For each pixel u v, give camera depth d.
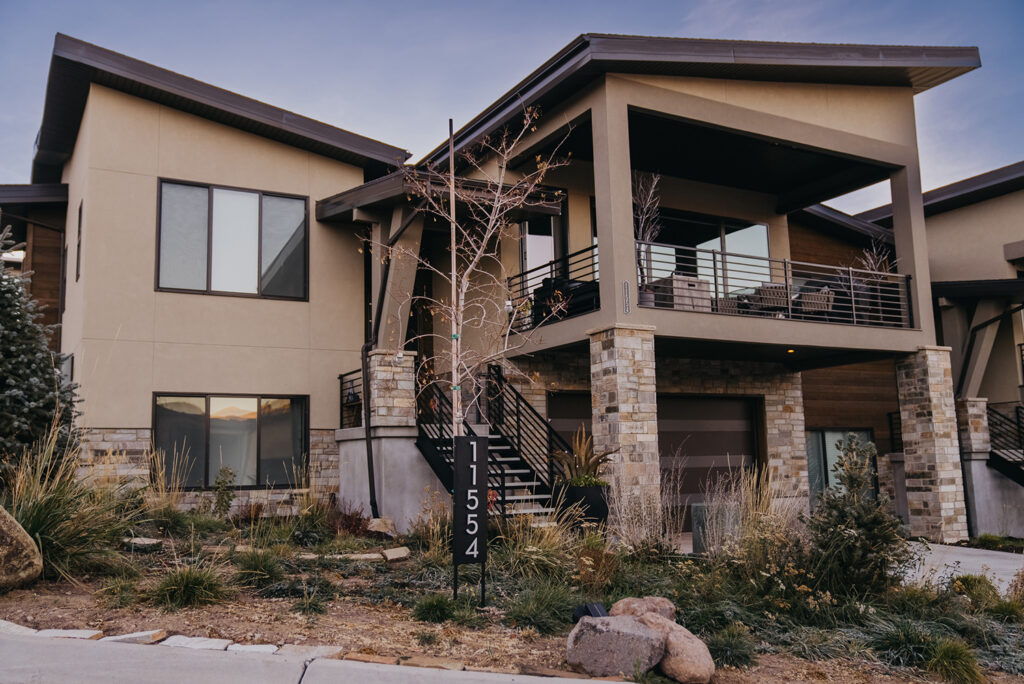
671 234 16.44
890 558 7.86
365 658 5.32
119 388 12.16
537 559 8.62
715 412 16.27
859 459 8.18
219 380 12.93
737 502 10.62
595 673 5.63
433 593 7.47
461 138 14.88
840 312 14.89
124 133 12.66
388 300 12.56
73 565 7.07
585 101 12.77
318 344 13.78
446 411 13.46
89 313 12.09
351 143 14.04
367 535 10.86
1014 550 13.42
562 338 13.04
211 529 10.31
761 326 13.23
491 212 13.27
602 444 12.02
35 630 5.41
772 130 13.75
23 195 14.23
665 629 5.95
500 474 11.69
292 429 13.50
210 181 13.26
